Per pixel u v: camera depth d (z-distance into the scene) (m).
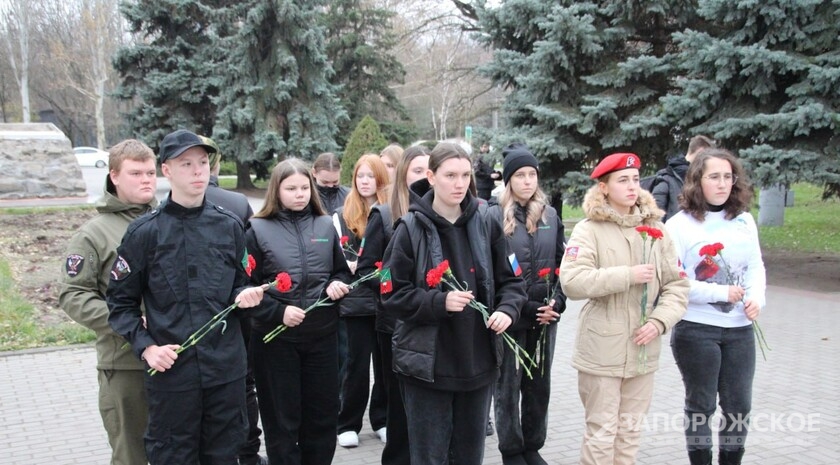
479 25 12.73
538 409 4.06
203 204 3.00
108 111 52.72
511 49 12.02
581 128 10.57
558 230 4.15
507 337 3.28
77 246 3.13
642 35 11.18
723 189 3.61
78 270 3.10
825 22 8.74
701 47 9.42
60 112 53.38
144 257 2.86
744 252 3.63
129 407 3.13
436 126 41.22
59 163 14.29
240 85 23.14
